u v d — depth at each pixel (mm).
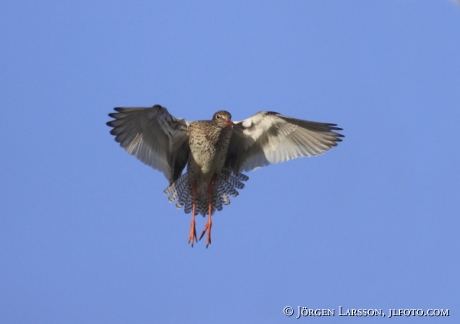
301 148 15961
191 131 15578
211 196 16375
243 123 15898
